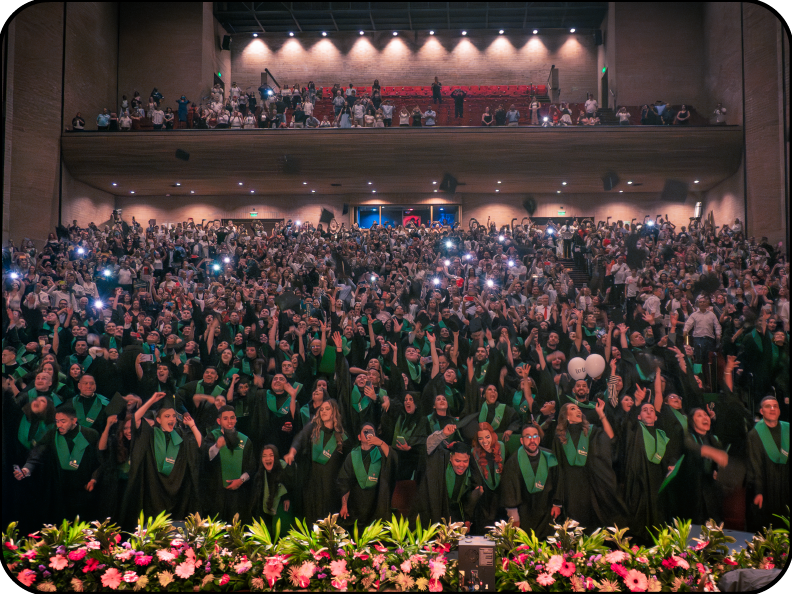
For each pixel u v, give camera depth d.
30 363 8.88
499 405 7.40
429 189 18.80
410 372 8.09
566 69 21.28
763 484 6.52
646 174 15.88
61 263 11.55
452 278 11.23
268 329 8.69
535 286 10.52
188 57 19.45
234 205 19.94
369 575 4.73
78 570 4.85
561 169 16.14
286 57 22.02
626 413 7.00
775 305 8.26
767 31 13.95
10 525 5.20
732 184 15.40
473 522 6.63
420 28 21.92
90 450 7.05
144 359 8.30
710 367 8.38
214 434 7.10
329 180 17.50
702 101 18.14
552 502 6.58
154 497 6.92
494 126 16.03
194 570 4.81
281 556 4.88
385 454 6.91
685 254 11.82
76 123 16.41
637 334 7.93
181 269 12.98
